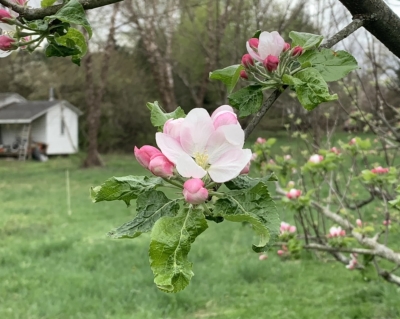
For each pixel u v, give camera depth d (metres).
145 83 27.92
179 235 0.87
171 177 0.97
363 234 4.09
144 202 0.99
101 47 22.62
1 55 1.44
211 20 12.02
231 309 5.50
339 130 7.62
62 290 6.11
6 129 30.81
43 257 7.85
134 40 23.78
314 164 4.43
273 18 9.39
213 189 0.99
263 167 5.22
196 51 15.66
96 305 5.60
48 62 29.45
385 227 4.13
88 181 18.11
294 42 1.33
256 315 5.27
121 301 5.77
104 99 28.64
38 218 11.09
